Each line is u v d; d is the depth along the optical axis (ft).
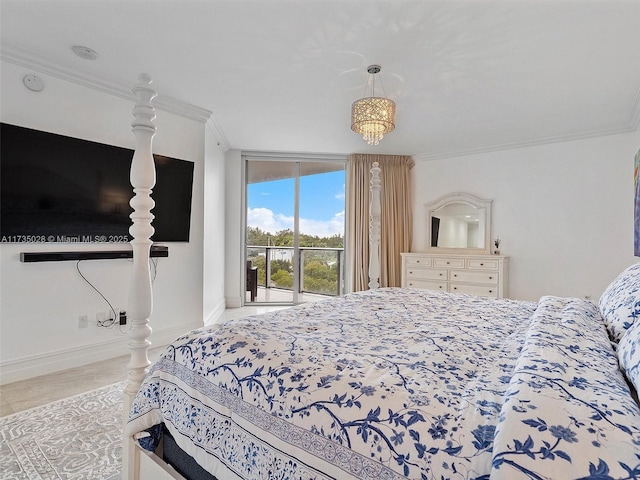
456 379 3.03
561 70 8.38
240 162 16.55
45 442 5.64
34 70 8.09
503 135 13.44
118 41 7.31
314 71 8.55
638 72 8.45
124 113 9.69
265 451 2.94
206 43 7.36
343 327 4.86
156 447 4.19
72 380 8.01
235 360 3.53
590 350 3.14
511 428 2.00
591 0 5.94
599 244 12.83
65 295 8.70
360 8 6.22
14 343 7.95
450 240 15.96
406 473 2.19
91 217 9.04
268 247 17.69
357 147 15.64
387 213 16.52
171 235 10.88
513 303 6.84
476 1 6.01
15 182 7.80
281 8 6.23
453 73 8.58
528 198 14.19
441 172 16.29
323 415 2.69
